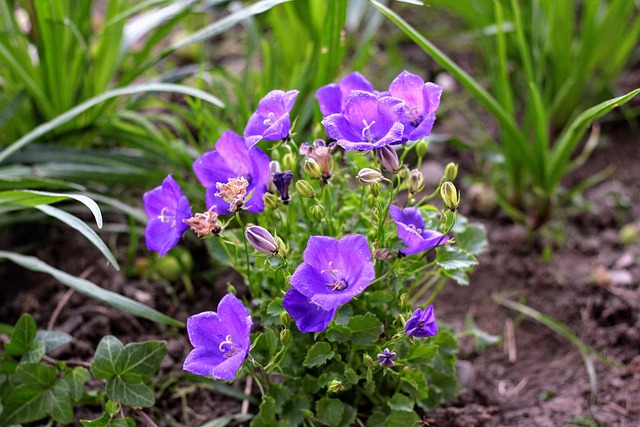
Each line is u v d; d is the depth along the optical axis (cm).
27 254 98
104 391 87
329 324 81
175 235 80
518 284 98
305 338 84
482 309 97
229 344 79
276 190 83
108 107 102
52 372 85
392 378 86
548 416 89
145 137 99
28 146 96
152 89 92
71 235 99
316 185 86
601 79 110
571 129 93
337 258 78
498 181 104
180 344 93
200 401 90
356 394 86
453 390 87
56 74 99
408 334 79
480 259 100
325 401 83
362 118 79
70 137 101
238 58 116
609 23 105
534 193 100
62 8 98
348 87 83
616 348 93
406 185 84
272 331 82
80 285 87
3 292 96
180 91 91
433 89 79
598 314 95
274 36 110
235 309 77
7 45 99
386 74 114
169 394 90
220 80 110
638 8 117
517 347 94
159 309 95
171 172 100
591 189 106
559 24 105
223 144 82
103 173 95
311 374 85
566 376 92
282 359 81
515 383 92
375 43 119
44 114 100
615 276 98
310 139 90
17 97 98
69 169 95
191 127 107
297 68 101
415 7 125
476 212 104
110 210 97
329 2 90
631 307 94
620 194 105
